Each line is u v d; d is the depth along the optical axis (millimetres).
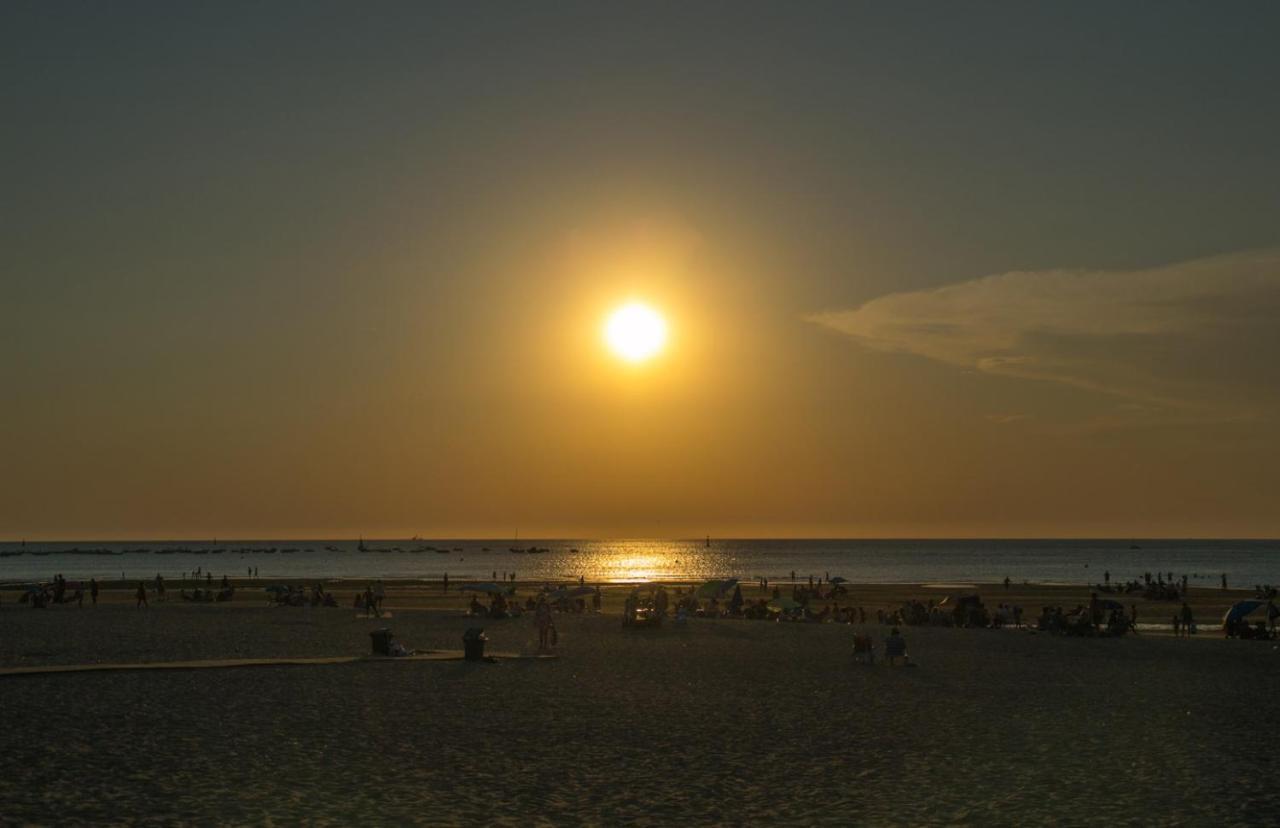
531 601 78438
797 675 39438
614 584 152500
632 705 31141
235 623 61938
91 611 73438
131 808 18141
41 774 20406
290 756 22750
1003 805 19875
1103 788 21312
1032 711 31297
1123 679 39688
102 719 26578
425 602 92750
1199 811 19578
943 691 35531
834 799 20156
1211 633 65938
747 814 18984
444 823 17875
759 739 26094
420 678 36031
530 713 29281
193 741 24047
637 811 19047
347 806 18766
